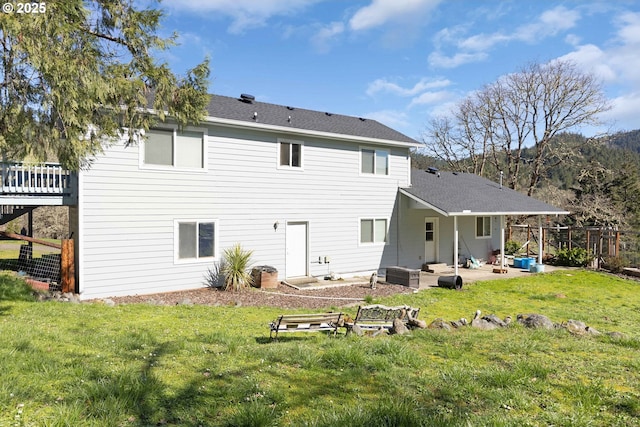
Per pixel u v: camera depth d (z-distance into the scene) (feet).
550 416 11.24
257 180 44.42
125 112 26.07
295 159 47.47
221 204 42.09
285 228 46.73
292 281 45.98
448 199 54.29
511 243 75.25
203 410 11.07
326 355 16.08
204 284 41.19
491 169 131.03
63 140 22.21
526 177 114.21
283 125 45.39
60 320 23.65
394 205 56.85
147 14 24.04
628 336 23.30
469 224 67.56
